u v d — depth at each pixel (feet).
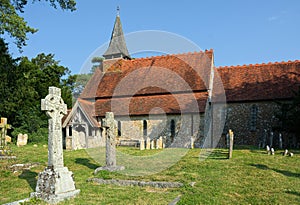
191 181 31.24
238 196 26.50
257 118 77.10
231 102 79.36
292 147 66.85
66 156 53.47
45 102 25.72
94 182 31.94
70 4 62.59
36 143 82.28
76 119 77.30
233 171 36.40
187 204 23.59
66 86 131.54
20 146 73.51
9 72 86.89
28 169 38.24
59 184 25.22
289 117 64.49
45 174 25.40
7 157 48.01
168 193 27.20
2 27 60.23
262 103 77.00
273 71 84.89
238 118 78.64
